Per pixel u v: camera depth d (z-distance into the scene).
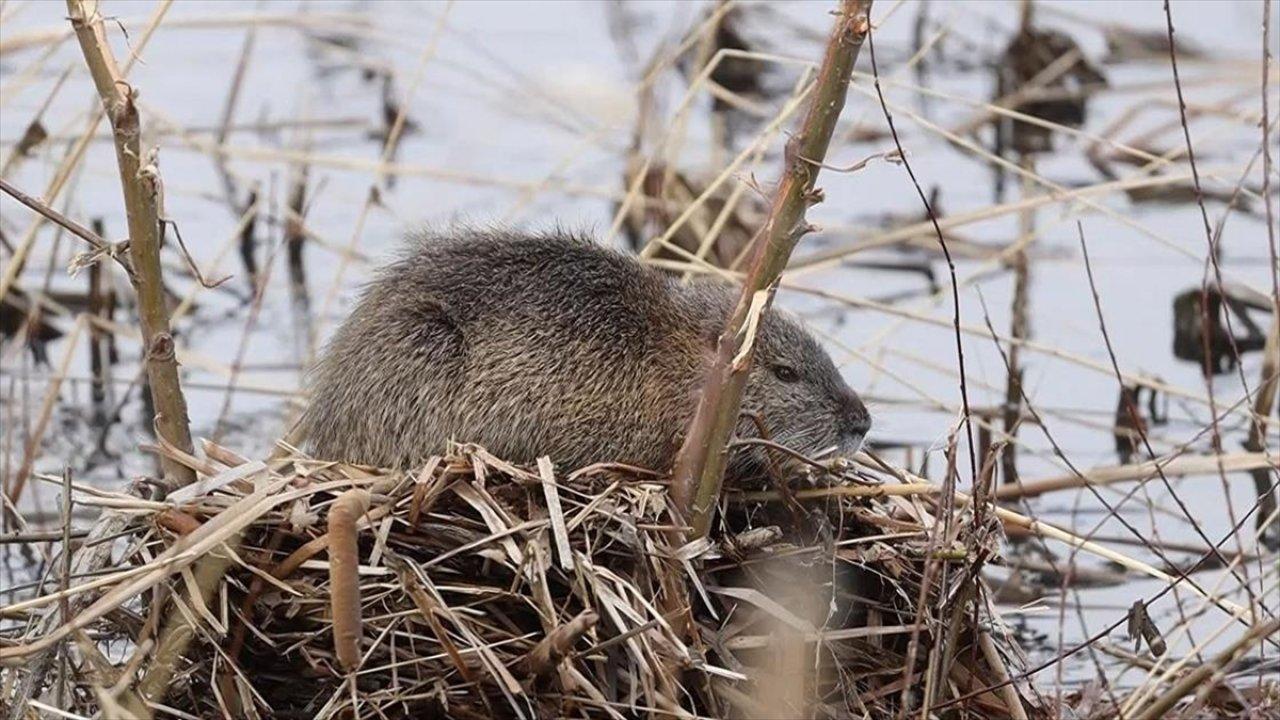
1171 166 13.82
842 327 15.07
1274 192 16.88
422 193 17.33
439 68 19.27
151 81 19.45
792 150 7.69
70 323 15.38
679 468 8.10
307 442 9.41
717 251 15.42
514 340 9.08
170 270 16.09
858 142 18.55
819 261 15.45
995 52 20.14
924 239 16.39
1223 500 12.55
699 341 9.45
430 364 8.95
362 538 7.96
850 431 9.95
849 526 8.80
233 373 13.25
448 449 8.42
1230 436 13.34
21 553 11.88
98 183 16.98
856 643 8.48
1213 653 10.62
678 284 9.92
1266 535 11.98
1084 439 13.45
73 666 8.34
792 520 8.86
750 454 9.00
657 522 8.05
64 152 15.29
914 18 21.00
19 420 13.98
